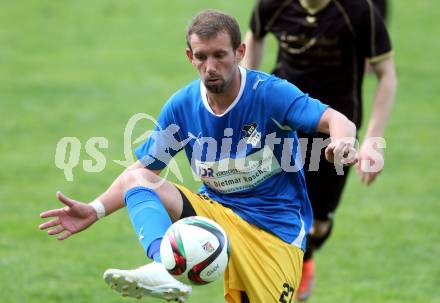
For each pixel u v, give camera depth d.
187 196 16.20
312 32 21.95
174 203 15.98
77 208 15.66
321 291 24.33
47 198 32.91
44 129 43.34
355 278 25.42
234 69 15.18
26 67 56.59
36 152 39.38
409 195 34.28
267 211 16.39
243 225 16.23
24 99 49.19
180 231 14.34
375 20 21.55
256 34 23.12
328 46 21.86
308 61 22.23
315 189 22.81
